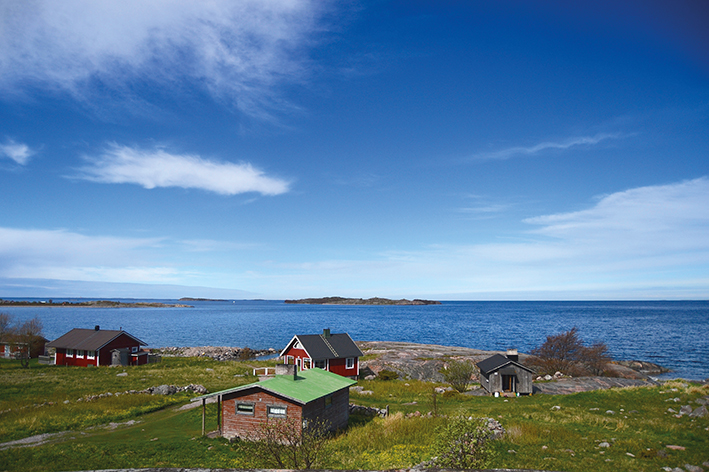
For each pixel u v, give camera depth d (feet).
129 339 241.55
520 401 133.69
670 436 81.61
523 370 150.51
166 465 73.72
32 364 231.30
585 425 92.07
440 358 233.55
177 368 213.66
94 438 90.27
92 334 238.27
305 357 190.70
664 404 107.96
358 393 153.79
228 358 312.09
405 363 215.92
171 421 106.42
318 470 12.32
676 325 591.78
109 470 12.85
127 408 119.96
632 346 357.61
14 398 134.10
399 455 74.33
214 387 156.66
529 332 522.47
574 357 199.93
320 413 95.76
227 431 92.22
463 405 128.98
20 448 79.61
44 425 99.45
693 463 65.26
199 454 79.77
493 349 371.97
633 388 125.90
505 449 73.31
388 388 163.02
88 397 132.98
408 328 609.01
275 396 90.48
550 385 161.89
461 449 58.85
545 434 82.33
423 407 127.54
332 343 199.00
